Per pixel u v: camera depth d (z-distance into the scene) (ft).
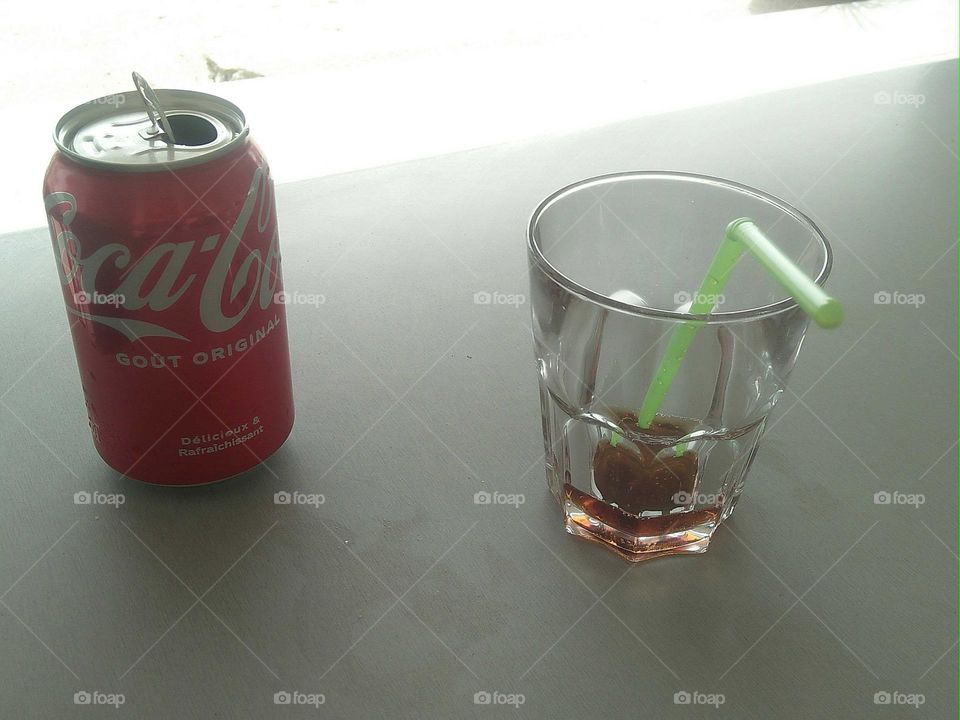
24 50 5.61
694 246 1.70
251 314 1.55
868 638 1.50
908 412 1.96
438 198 2.64
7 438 1.82
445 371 2.03
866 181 2.73
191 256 1.43
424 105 3.15
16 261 2.32
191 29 6.09
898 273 2.36
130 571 1.57
